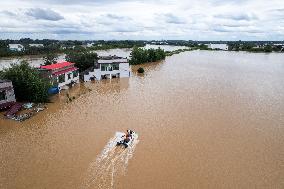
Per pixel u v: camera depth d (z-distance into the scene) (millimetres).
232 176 23625
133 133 32156
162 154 27344
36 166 24984
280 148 29078
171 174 23828
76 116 38312
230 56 142875
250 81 66688
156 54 108500
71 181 22719
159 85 59938
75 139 30609
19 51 134125
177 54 153125
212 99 48375
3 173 23812
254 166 25328
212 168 24875
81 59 69875
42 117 37719
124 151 27938
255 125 35688
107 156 26891
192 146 29234
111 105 43906
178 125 35250
